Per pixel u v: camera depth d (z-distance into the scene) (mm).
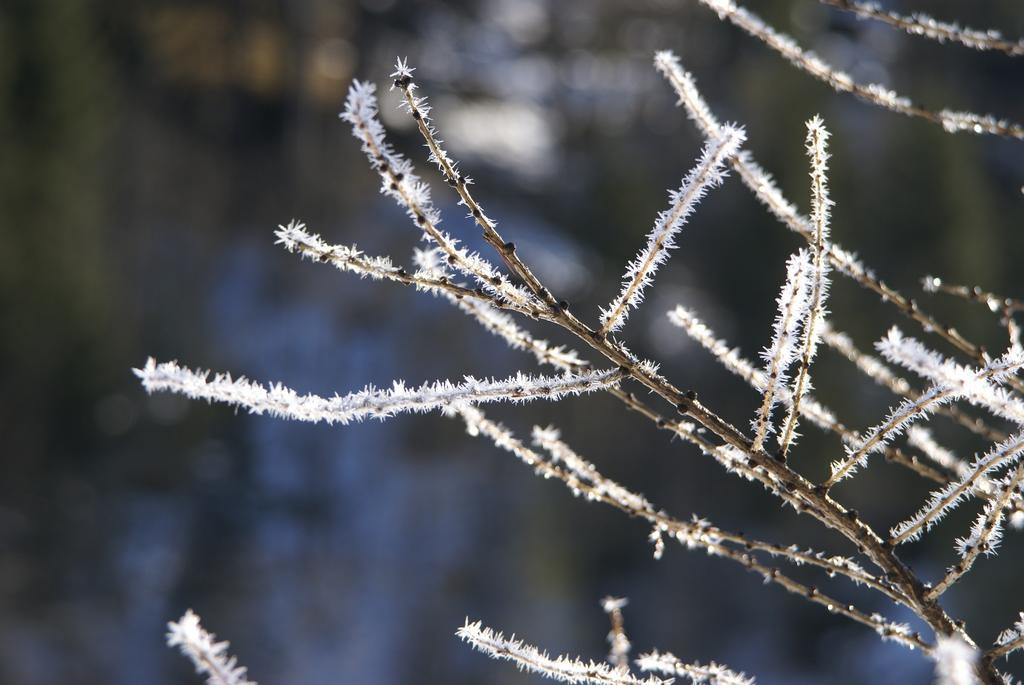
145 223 27703
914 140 27578
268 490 23156
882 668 21062
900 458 1830
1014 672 13062
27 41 24047
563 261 31562
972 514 18297
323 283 27797
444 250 1481
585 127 39156
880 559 1596
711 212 32656
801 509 1621
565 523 23516
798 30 26203
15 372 21672
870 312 22188
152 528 21484
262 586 21031
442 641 21422
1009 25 11922
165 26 31281
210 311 27141
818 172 1536
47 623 18641
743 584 23703
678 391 1572
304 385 25672
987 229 27703
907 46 30109
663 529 1790
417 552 22516
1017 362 1504
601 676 1646
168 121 30328
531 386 1534
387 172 1414
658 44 38062
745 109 31953
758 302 31203
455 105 39344
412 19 41812
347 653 20453
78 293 22812
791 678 22547
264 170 31047
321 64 35344
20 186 22812
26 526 20188
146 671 18875
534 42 45469
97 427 22344
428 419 24188
